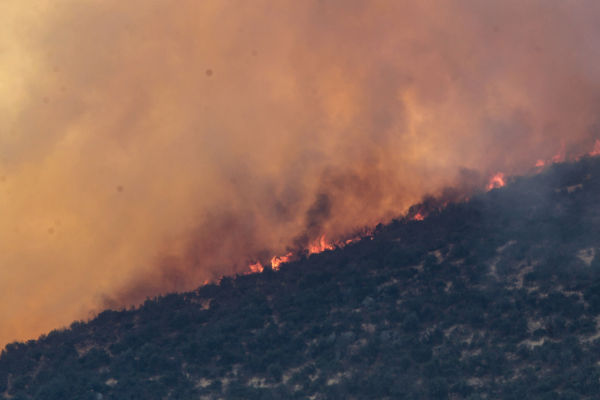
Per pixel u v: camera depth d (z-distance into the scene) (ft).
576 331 576.20
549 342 574.56
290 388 614.34
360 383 591.78
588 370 526.57
